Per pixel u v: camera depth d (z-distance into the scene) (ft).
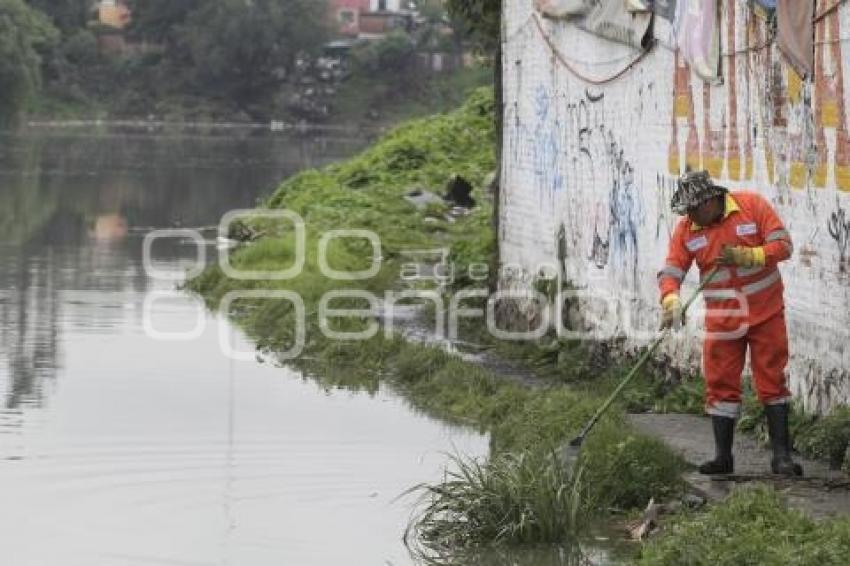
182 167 266.57
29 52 451.94
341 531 47.80
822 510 44.45
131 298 102.68
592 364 72.64
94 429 61.93
